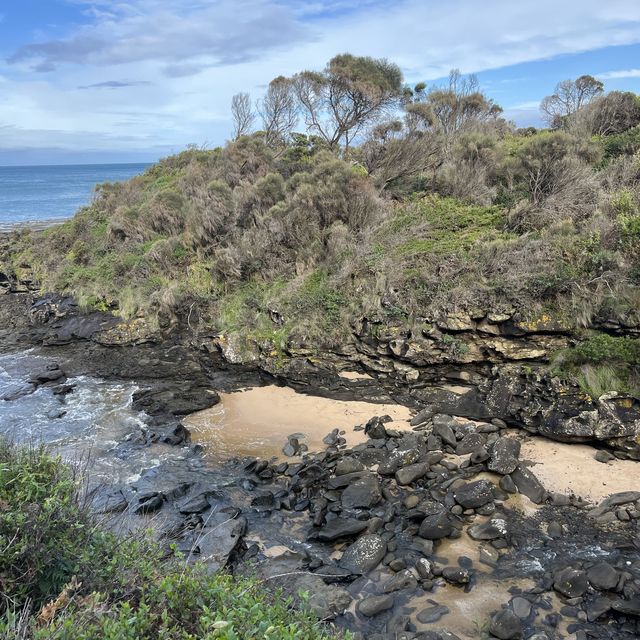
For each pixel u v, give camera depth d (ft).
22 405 39.63
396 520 24.20
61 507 12.46
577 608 18.51
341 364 40.40
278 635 9.85
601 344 30.99
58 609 10.25
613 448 27.91
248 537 23.94
